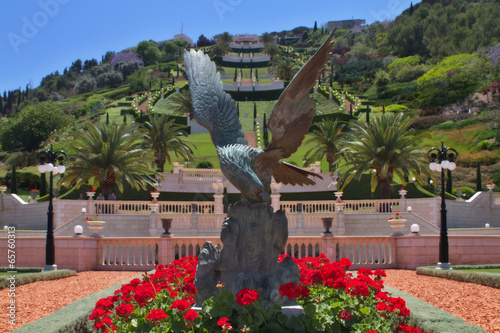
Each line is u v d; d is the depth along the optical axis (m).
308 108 10.62
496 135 76.38
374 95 124.50
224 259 10.42
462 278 18.55
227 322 8.78
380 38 183.75
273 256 10.63
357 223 35.81
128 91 149.62
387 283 18.66
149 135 55.66
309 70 10.16
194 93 11.63
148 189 51.44
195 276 10.68
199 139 89.31
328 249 24.38
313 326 8.76
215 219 34.22
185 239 24.95
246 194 10.10
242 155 10.20
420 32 161.62
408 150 41.53
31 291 16.67
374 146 41.94
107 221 34.75
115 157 41.47
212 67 12.05
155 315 8.26
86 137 42.19
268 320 8.99
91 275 22.50
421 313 10.09
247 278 10.16
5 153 100.00
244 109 115.81
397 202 38.84
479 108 94.00
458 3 181.75
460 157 72.38
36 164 80.94
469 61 110.00
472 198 44.06
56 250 24.55
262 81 148.00
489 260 25.00
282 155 10.93
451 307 13.32
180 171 54.09
